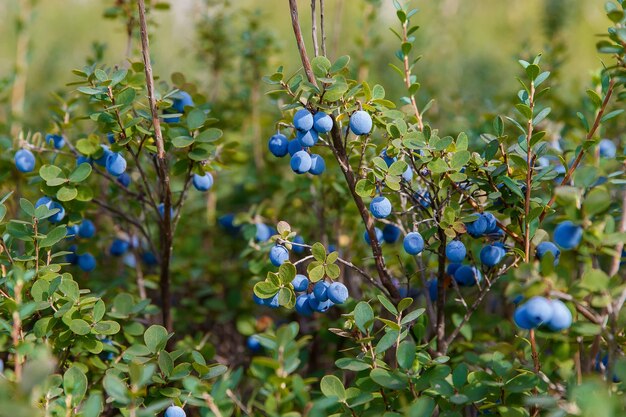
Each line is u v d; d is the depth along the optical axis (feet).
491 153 2.05
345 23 5.16
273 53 3.13
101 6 6.59
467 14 5.98
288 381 1.87
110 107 2.07
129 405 1.86
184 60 4.76
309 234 2.72
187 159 2.23
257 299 2.04
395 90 3.90
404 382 1.92
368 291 2.41
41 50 5.62
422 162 2.12
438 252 2.12
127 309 2.21
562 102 2.85
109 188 2.53
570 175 2.05
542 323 1.77
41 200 2.15
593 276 1.79
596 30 5.69
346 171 2.08
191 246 2.87
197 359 1.97
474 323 2.40
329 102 2.05
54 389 1.90
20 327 1.99
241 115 3.10
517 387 1.94
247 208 3.06
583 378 1.92
